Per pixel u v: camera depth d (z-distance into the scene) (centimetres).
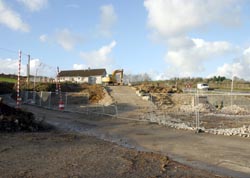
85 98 4784
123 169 930
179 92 5456
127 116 2852
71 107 3869
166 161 1064
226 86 7506
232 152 1285
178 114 3172
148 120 2453
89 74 9712
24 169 903
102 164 988
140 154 1166
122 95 4872
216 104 4500
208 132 1831
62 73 10125
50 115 2800
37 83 5644
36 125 1838
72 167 939
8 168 911
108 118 2652
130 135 1752
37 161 1009
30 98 4597
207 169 1014
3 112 1783
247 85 7688
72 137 1548
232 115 3203
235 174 962
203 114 3262
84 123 2297
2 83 5534
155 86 5762
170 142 1527
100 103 4550
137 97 4719
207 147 1395
